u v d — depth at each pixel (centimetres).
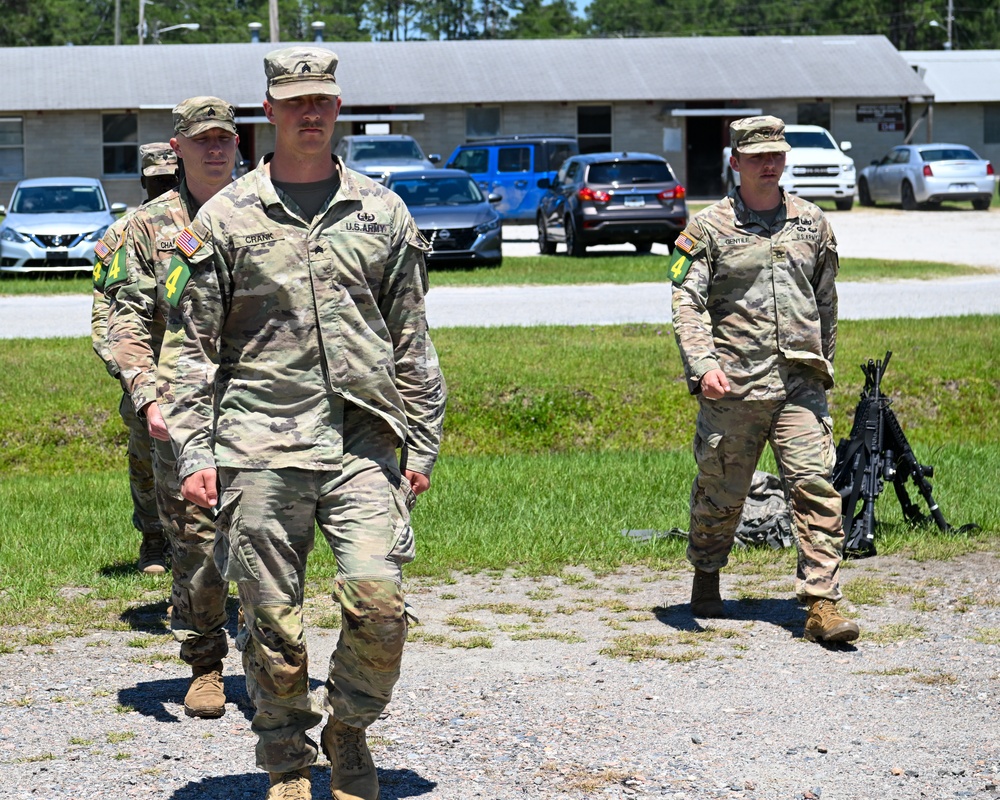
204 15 11119
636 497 978
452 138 4634
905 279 2231
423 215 2409
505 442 1292
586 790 452
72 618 691
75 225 2397
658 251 2895
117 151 4428
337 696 419
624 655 618
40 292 2192
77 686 579
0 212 4209
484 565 808
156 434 531
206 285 416
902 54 5519
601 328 1630
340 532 413
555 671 593
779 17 12612
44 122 4369
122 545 850
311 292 418
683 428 1311
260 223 418
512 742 500
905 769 471
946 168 3931
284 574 417
